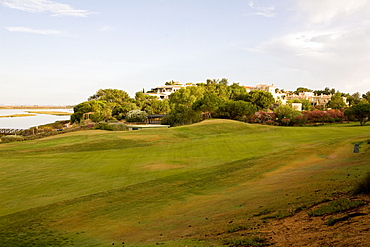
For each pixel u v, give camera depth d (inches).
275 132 2057.1
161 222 502.3
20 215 592.1
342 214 382.9
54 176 925.8
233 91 5487.2
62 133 2397.9
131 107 4739.2
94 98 6397.6
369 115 2851.9
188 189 721.0
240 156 1165.1
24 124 5093.5
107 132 2245.3
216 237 382.0
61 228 516.4
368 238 292.7
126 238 439.5
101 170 997.8
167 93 6879.9
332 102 4896.7
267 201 526.3
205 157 1175.6
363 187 464.4
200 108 3270.2
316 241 312.3
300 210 438.6
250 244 335.6
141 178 872.3
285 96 6983.3
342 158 933.2
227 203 563.8
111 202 650.8
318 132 1987.0
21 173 977.5
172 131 2218.3
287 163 938.7
